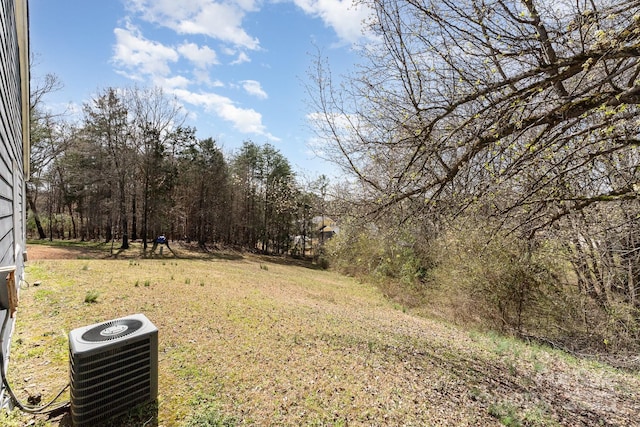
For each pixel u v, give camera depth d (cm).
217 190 2630
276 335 531
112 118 1945
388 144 354
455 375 455
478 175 317
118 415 266
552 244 529
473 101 315
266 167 2923
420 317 924
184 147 2272
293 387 367
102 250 1778
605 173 378
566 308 705
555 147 291
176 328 501
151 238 2647
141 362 279
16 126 569
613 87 282
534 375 488
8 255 406
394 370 449
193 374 366
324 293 1138
